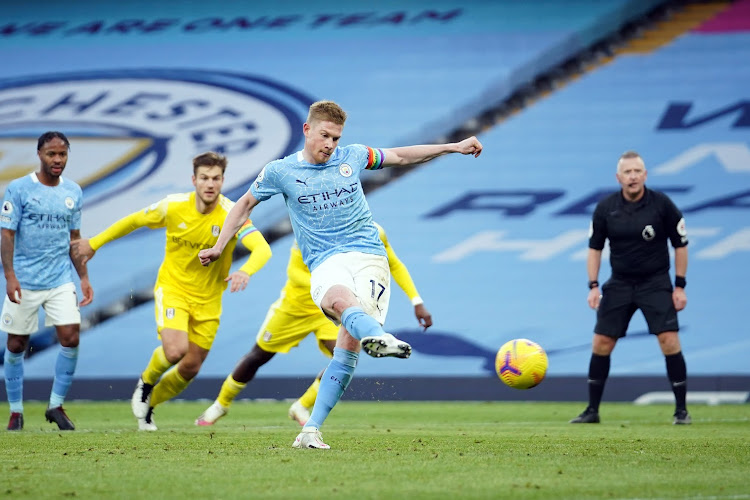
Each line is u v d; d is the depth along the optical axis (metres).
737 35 60.00
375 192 56.16
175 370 27.12
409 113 59.72
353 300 17.28
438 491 13.26
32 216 26.31
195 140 60.16
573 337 48.72
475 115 59.25
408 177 56.56
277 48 64.38
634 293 29.45
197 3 67.88
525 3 63.75
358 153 18.86
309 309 28.41
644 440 21.75
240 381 28.89
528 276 51.59
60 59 65.25
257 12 66.88
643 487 13.77
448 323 49.84
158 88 63.19
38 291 26.58
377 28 64.56
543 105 59.06
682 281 29.30
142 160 59.47
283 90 62.09
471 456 17.77
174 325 25.97
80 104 62.62
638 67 59.69
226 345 49.31
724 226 52.09
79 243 25.81
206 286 26.70
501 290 51.19
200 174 25.19
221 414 29.38
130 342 51.00
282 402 44.88
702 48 59.88
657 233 28.88
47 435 23.58
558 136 57.47
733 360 47.06
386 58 62.72
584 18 61.97
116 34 66.38
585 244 52.53
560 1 63.25
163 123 61.25
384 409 39.12
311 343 48.03
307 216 18.39
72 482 14.22
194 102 62.25
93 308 52.34
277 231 54.66
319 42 64.31
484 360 48.00
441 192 55.91
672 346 29.03
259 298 52.12
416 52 62.69
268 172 18.47
